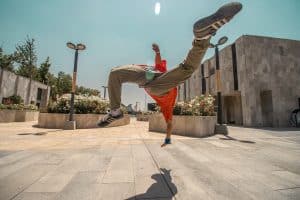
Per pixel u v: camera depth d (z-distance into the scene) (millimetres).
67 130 11781
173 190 2760
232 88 21625
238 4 1639
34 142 7062
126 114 19000
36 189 2779
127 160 4488
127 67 2352
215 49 12016
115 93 2322
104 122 2373
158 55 2707
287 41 20625
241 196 2580
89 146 6305
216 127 11102
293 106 19500
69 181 3107
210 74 26484
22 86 28312
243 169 3861
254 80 18984
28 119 19578
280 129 14867
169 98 3068
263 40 19922
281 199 2508
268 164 4289
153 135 9594
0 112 16516
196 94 30531
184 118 10133
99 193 2650
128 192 2686
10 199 2449
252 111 18500
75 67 12602
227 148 6242
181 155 5078
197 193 2660
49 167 3893
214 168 3908
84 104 14016
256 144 7258
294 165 4223
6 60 39812
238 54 20312
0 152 5289
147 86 2391
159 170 3723
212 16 1685
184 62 2068
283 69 19953
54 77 54281
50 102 14359
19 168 3818
